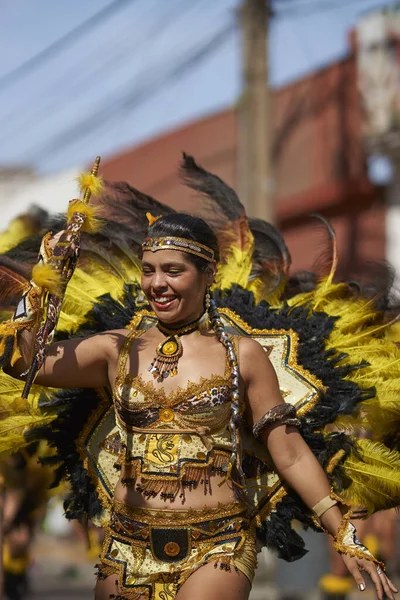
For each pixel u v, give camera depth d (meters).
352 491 7.36
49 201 37.88
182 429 6.43
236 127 29.33
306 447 6.67
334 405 7.21
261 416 6.64
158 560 6.46
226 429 6.49
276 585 15.38
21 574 14.35
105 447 7.12
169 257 6.43
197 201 9.42
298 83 30.33
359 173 28.42
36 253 7.91
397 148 27.58
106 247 8.29
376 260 8.33
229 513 6.48
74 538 30.20
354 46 28.22
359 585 6.36
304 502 6.71
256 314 7.56
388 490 7.30
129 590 6.49
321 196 29.03
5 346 6.41
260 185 21.42
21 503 11.62
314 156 29.70
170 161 32.00
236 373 6.47
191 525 6.41
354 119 28.39
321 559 14.91
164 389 6.48
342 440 7.24
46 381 6.75
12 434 7.46
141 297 7.79
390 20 27.33
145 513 6.46
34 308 6.44
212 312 6.66
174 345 6.56
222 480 6.48
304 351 7.36
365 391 7.35
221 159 29.89
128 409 6.53
